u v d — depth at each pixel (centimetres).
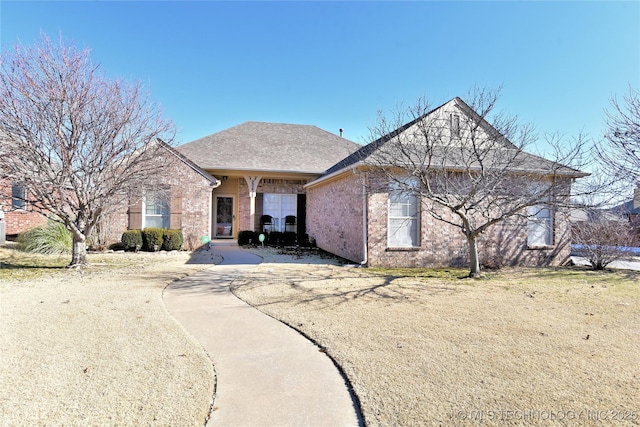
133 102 911
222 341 452
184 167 1390
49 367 359
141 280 812
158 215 1397
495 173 880
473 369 365
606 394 316
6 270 902
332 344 436
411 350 416
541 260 1134
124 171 904
